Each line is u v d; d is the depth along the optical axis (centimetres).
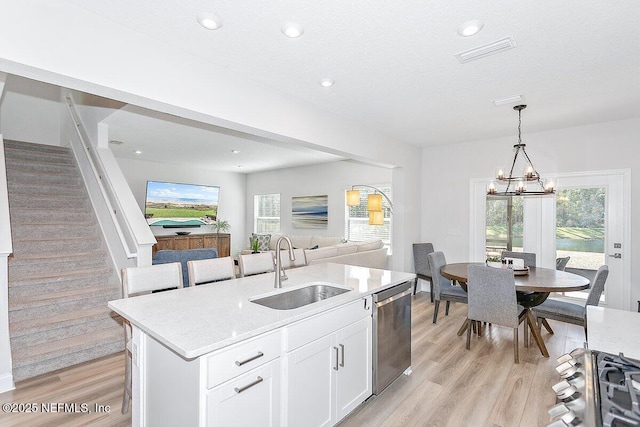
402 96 332
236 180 933
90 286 363
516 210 487
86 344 297
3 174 302
